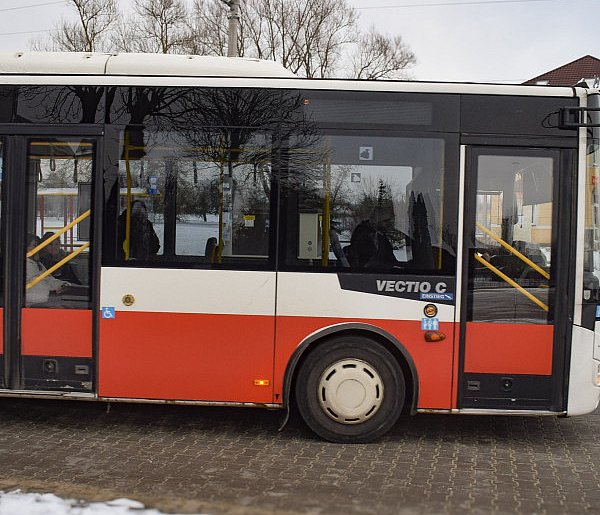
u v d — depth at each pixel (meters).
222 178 5.89
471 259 5.75
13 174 6.05
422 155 5.81
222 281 5.85
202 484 4.80
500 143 5.76
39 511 4.13
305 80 5.89
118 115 5.97
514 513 4.41
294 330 5.81
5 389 6.04
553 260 5.73
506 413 5.74
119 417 6.59
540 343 5.73
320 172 5.85
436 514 4.36
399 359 5.89
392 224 5.80
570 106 5.75
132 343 5.92
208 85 5.93
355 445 5.83
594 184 5.72
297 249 5.84
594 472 5.25
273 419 6.59
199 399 5.89
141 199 5.94
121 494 4.52
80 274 5.97
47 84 6.03
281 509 4.36
